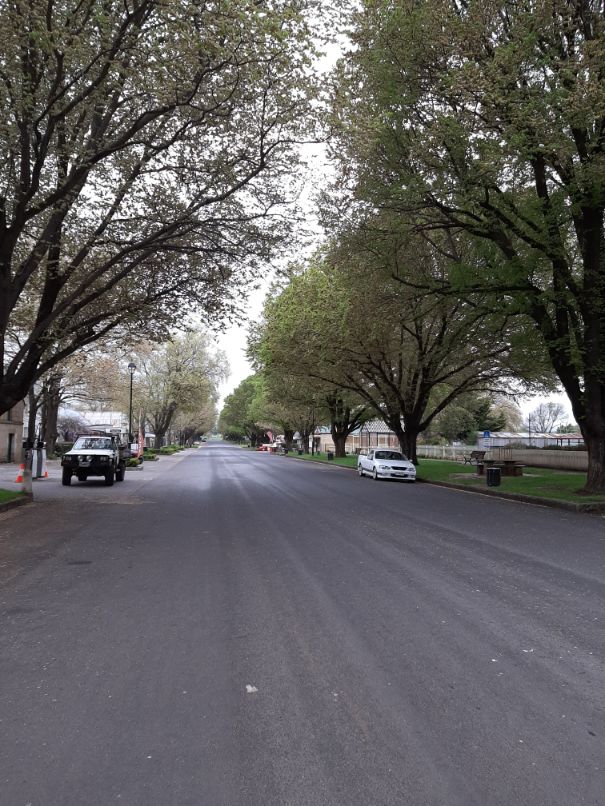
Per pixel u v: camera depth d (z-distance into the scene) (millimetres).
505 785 3143
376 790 3105
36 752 3477
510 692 4270
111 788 3127
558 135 13578
